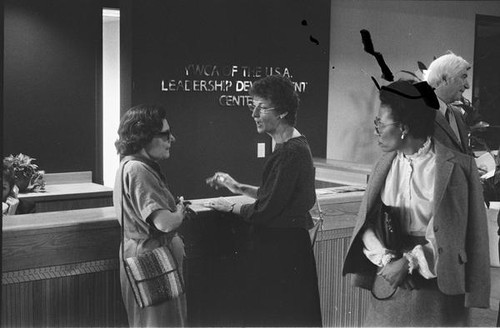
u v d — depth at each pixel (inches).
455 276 78.7
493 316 99.7
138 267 84.3
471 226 81.1
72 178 152.1
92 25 154.8
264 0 123.2
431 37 117.6
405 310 83.0
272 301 96.7
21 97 147.2
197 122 125.7
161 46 126.6
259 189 94.6
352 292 112.8
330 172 122.0
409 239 82.3
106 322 94.7
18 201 123.0
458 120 86.4
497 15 118.1
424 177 81.0
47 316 89.6
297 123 120.4
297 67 122.6
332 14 120.9
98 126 155.4
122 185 86.0
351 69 119.7
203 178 124.3
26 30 146.6
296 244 94.6
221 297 100.7
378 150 119.1
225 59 126.7
